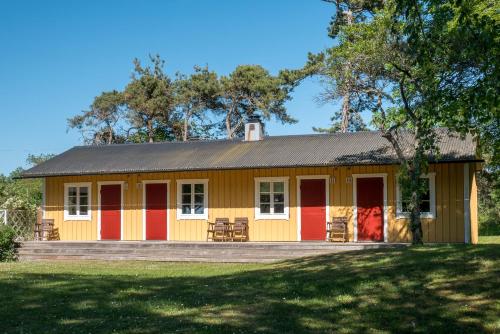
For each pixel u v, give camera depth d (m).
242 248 20.25
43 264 18.77
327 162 20.95
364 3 33.59
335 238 21.70
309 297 10.23
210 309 9.56
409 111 15.97
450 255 12.43
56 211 25.72
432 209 20.39
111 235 24.89
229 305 9.80
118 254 21.00
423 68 11.85
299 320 8.82
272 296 10.41
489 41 9.45
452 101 11.06
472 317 8.69
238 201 23.19
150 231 24.34
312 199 22.20
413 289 10.21
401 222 20.86
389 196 21.11
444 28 10.35
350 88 18.98
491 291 9.72
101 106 48.38
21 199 28.98
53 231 25.55
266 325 8.55
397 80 17.34
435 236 20.30
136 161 24.67
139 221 24.53
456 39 10.41
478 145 14.55
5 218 24.31
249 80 48.00
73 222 25.45
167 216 24.17
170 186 24.25
